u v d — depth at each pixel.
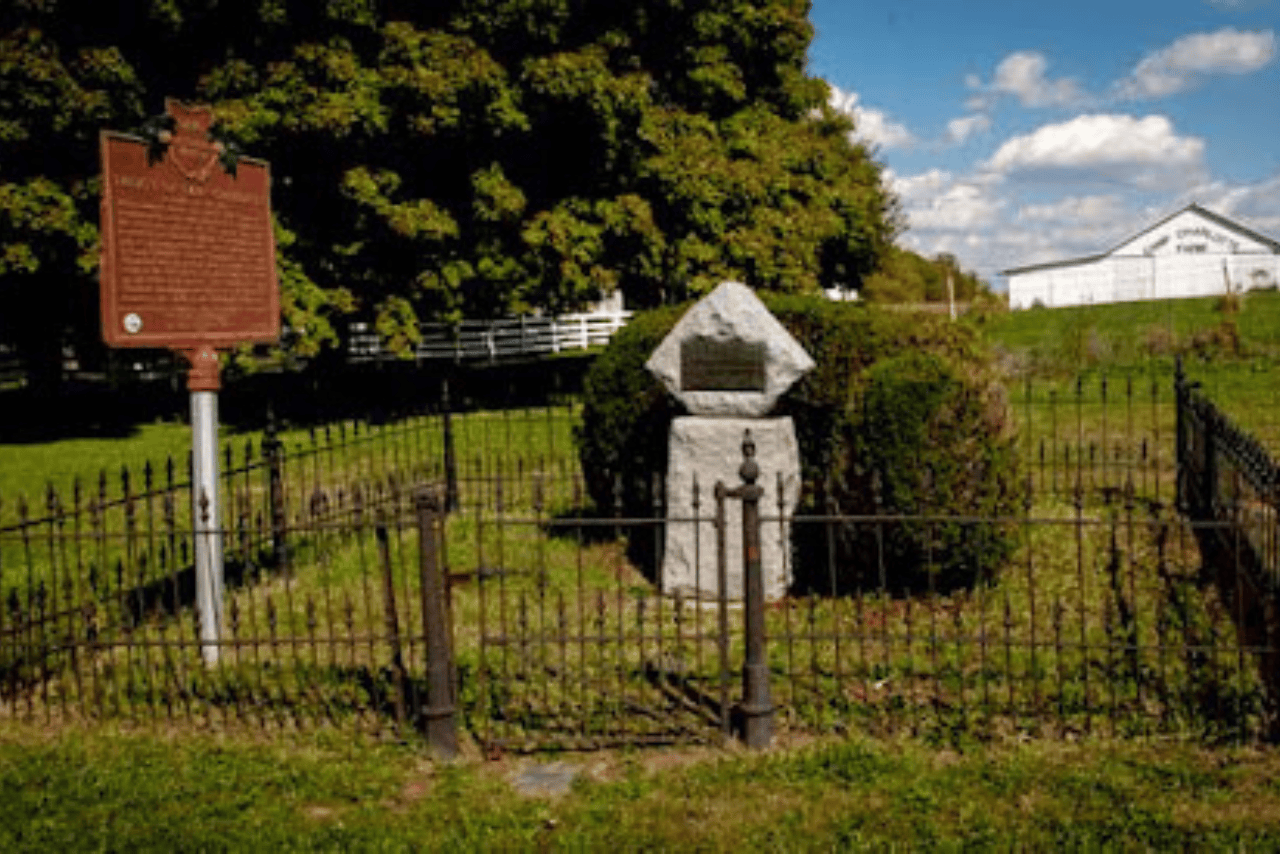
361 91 16.41
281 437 17.00
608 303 38.62
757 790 4.55
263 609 7.64
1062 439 13.56
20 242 16.50
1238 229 54.78
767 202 19.80
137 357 25.95
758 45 21.03
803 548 7.53
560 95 16.78
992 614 6.77
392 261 18.69
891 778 4.59
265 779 4.89
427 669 5.05
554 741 5.12
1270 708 4.95
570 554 8.77
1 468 15.53
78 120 15.75
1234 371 18.28
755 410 7.29
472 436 15.59
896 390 6.82
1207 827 4.06
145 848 4.27
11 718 5.71
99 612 7.68
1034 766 4.62
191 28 16.98
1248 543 6.86
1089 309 36.81
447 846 4.20
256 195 6.81
